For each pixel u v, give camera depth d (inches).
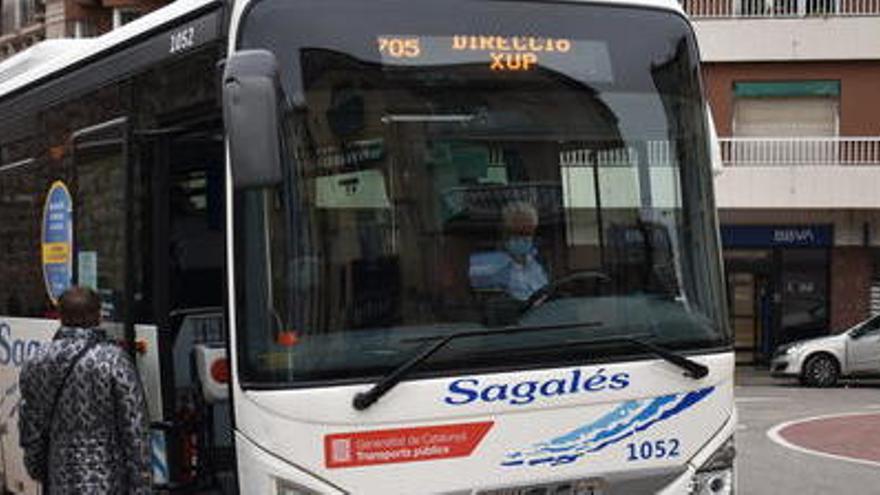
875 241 1243.8
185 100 211.8
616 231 206.1
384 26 196.4
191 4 211.2
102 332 222.1
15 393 295.1
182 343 232.7
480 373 188.9
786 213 1266.0
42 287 276.2
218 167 232.4
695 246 212.5
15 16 1686.8
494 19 203.3
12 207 297.6
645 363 199.2
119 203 235.9
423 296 191.6
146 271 228.1
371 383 185.3
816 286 1268.5
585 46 209.0
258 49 186.9
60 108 265.3
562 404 193.2
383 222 191.6
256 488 183.8
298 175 187.5
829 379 1024.9
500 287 195.8
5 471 306.5
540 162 202.7
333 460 181.8
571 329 197.5
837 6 1240.2
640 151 210.2
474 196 197.6
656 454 199.3
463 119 199.0
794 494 456.4
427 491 184.9
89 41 289.3
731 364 208.5
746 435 653.3
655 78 213.6
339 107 191.8
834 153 1222.9
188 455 229.3
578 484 194.1
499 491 189.0
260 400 183.0
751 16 1248.8
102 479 214.1
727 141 1240.2
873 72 1237.1
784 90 1255.5
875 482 485.7
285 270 185.6
